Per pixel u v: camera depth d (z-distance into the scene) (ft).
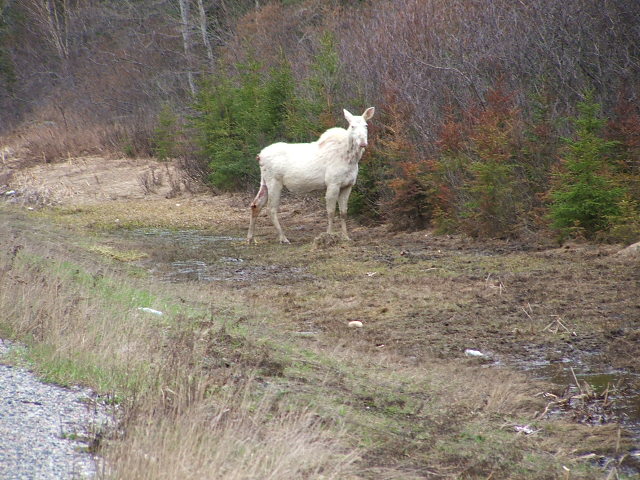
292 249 97.96
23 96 337.93
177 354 43.27
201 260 93.35
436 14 138.00
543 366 49.90
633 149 92.02
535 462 34.53
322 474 30.12
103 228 123.65
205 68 226.38
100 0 317.22
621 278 69.97
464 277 75.00
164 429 30.66
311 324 62.03
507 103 105.60
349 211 119.44
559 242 88.28
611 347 52.60
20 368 42.14
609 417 40.45
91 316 51.01
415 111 116.98
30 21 342.44
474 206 96.27
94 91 275.18
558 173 90.02
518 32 116.98
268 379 44.45
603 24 112.06
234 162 149.38
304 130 134.51
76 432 32.53
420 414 40.22
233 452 30.89
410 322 61.21
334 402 41.24
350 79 134.62
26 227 122.11
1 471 28.07
